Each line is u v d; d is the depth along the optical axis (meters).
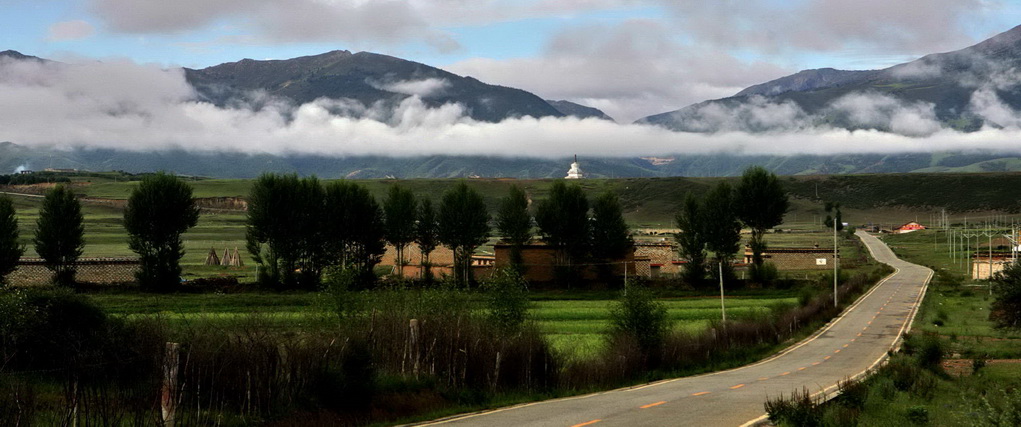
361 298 36.66
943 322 77.25
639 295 48.50
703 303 88.88
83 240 88.25
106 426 22.17
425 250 102.50
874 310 90.12
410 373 32.69
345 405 27.84
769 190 111.25
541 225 105.12
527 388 35.94
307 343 29.02
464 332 35.16
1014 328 63.53
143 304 68.50
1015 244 129.00
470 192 102.38
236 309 68.38
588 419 27.48
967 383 41.22
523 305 41.38
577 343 55.00
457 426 25.91
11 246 80.94
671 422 26.80
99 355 26.09
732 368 51.16
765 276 107.25
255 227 90.62
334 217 93.94
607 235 104.69
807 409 26.81
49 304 31.58
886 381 36.88
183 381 25.25
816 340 68.62
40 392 25.81
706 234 104.06
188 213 87.19
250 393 26.14
